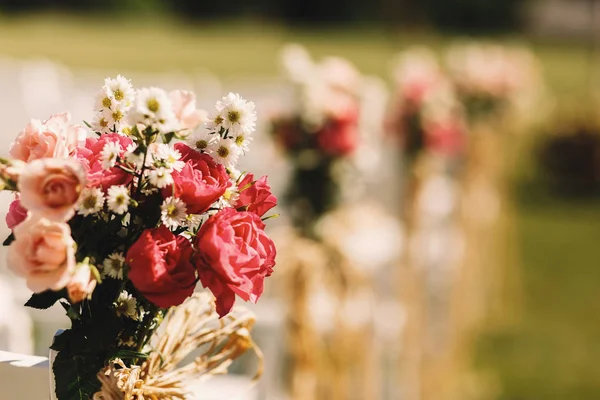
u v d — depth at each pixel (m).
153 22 29.94
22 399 1.58
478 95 6.97
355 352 3.37
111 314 1.27
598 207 10.84
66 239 1.11
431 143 4.79
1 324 2.39
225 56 20.44
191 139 1.36
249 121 1.35
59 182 1.14
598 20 19.88
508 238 8.98
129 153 1.22
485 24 35.88
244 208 1.36
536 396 5.11
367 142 3.56
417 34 33.97
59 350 1.27
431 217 5.48
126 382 1.29
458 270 5.54
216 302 1.24
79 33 23.53
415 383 4.38
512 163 11.89
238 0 32.25
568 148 11.62
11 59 16.08
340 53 24.02
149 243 1.19
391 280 4.64
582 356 5.89
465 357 5.55
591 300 7.21
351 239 3.42
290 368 3.07
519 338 6.15
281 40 27.20
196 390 1.90
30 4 27.55
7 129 6.61
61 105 6.81
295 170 3.44
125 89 1.32
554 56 30.80
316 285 3.14
